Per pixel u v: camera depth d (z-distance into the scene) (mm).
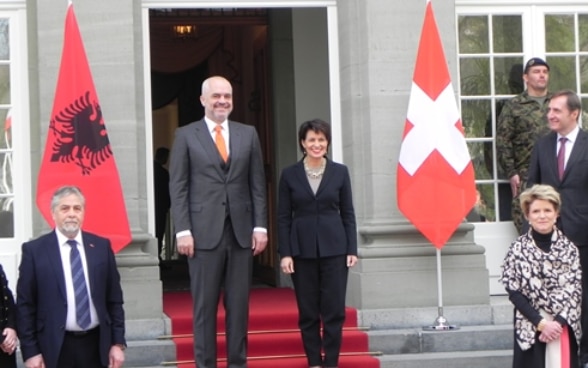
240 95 15602
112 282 7598
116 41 10078
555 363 7352
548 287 7418
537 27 11250
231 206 8797
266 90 13797
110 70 10070
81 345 7438
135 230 10016
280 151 13156
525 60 11234
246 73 15172
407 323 10180
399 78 10438
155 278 9961
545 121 10648
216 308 8812
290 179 9117
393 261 10281
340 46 10852
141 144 10227
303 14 12875
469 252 10406
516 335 7520
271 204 13617
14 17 10391
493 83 11195
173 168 8812
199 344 8750
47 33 10023
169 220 16641
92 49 10047
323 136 9016
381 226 10328
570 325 7355
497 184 11125
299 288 9125
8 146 10367
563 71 11297
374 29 10414
